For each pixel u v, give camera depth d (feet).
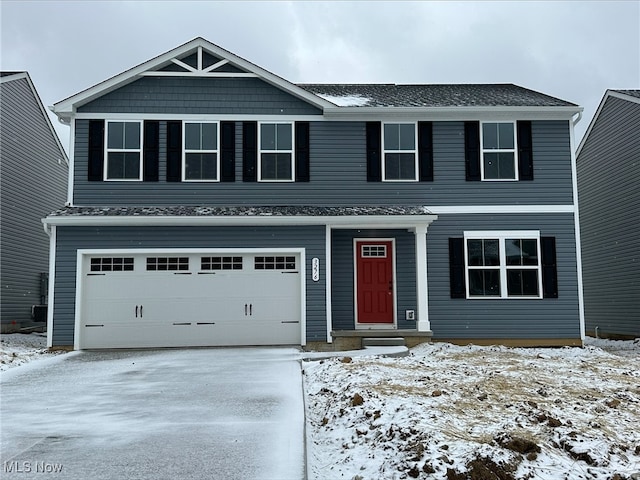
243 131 51.19
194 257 47.16
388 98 56.49
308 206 50.44
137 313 46.39
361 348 45.96
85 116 50.31
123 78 50.01
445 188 51.60
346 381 29.19
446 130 52.19
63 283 45.96
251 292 47.16
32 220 70.03
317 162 51.42
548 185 51.85
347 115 51.60
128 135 50.42
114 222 45.60
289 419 23.67
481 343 49.90
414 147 51.98
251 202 50.70
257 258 47.57
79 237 46.37
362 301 50.85
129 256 46.83
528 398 26.17
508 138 52.26
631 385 30.45
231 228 47.32
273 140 51.42
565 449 19.21
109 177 49.96
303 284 46.93
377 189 51.47
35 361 39.60
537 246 51.19
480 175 51.67
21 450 19.79
